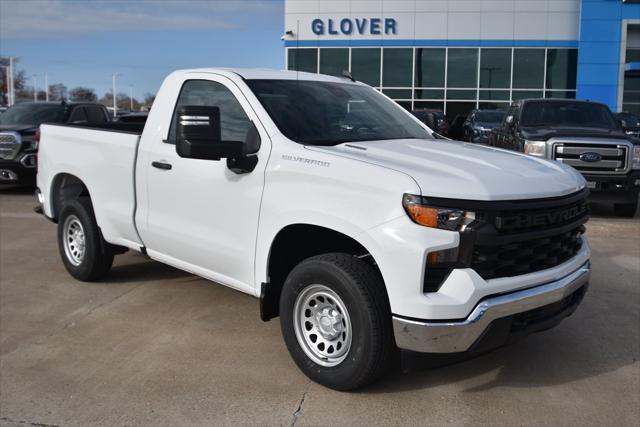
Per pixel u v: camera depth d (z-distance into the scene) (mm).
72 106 14156
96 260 6035
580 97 28703
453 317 3424
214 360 4449
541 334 4980
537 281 3738
